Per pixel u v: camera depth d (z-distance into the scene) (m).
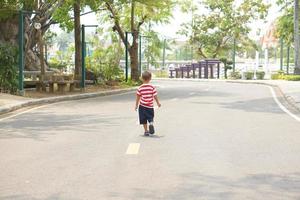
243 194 7.20
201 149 10.81
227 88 38.16
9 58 25.80
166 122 15.68
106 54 42.03
